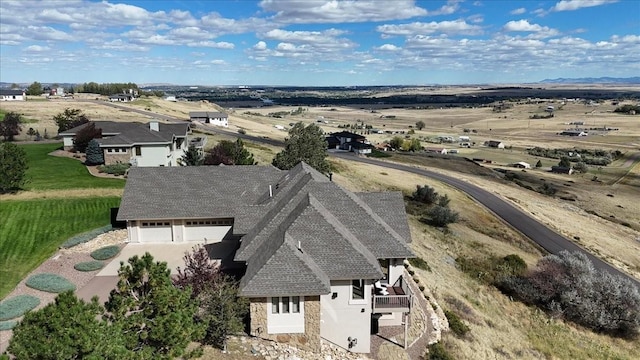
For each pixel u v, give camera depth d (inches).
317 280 853.8
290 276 853.2
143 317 619.8
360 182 2711.6
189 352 679.7
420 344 1006.4
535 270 1646.2
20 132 3388.3
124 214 1402.6
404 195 2598.4
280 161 2213.3
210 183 1540.4
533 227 2377.0
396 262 1063.6
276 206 1201.4
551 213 2741.1
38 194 1711.4
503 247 1956.2
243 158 2174.0
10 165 1651.1
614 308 1393.9
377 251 1034.7
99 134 2492.6
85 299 1035.3
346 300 920.3
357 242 1002.1
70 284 1101.1
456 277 1519.4
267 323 861.8
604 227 2711.6
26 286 1081.4
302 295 844.6
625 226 2874.0
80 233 1443.2
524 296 1469.0
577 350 1234.6
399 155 4613.7
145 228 1445.6
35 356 474.3
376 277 901.2
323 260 918.4
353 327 930.1
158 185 1509.6
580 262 1566.2
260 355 816.3
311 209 978.1
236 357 793.6
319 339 879.7
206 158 2050.9
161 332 600.4
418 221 2096.5
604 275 1492.4
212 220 1471.5
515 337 1220.5
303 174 1320.1
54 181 1894.7
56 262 1238.9
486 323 1242.6
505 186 3420.3
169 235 1462.8
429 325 1087.6
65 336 482.9
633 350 1300.4
